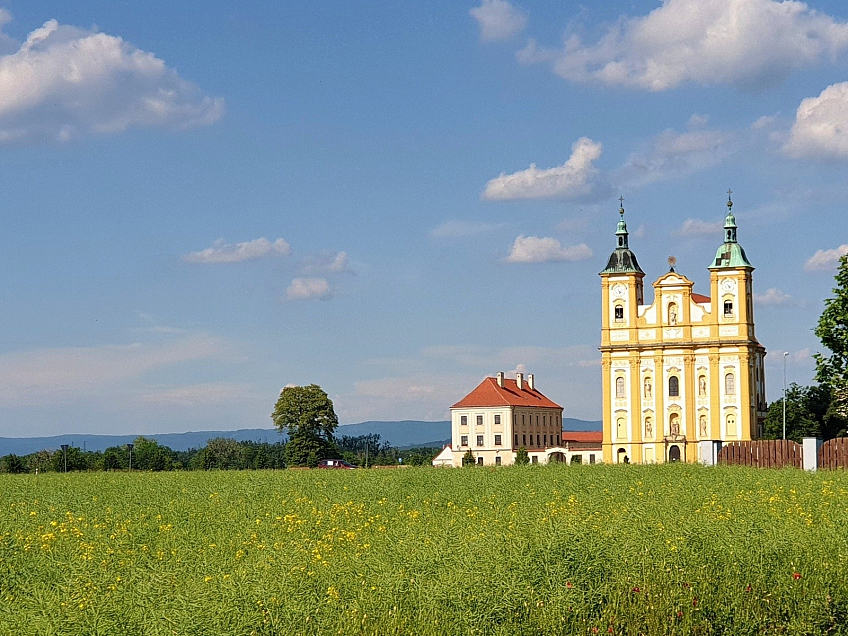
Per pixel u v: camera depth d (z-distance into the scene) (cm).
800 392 11188
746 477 4253
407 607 1452
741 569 1702
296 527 2423
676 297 11888
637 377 11944
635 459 11862
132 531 2425
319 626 1362
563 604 1501
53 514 3100
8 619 1340
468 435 15325
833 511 2573
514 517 2484
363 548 1886
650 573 1642
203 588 1445
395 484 4241
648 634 1519
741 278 11694
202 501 3512
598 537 1758
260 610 1366
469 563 1598
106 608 1365
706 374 11738
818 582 1664
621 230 12262
